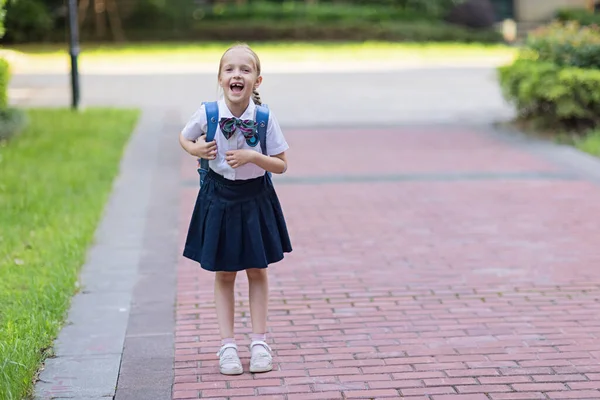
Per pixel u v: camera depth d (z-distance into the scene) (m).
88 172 10.46
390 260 7.44
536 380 5.01
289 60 27.48
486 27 35.84
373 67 25.44
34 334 5.49
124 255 7.51
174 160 11.56
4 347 5.18
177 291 6.61
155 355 5.39
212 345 5.56
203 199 4.93
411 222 8.70
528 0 36.72
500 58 28.20
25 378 4.86
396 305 6.32
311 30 34.09
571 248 7.80
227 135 4.73
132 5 33.38
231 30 33.78
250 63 4.75
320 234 8.26
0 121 12.22
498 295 6.54
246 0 37.81
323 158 11.97
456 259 7.47
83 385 4.95
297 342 5.60
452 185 10.34
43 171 10.41
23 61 26.03
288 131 14.18
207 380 5.02
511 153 12.27
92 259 7.39
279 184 10.39
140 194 9.73
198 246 5.01
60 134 12.95
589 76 12.90
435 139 13.42
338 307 6.27
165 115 15.46
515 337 5.68
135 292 6.58
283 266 7.26
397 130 14.25
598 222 8.70
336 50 30.69
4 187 9.41
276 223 5.04
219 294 5.19
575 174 10.92
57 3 32.78
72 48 15.48
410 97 18.52
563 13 34.59
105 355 5.38
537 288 6.71
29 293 6.25
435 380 5.01
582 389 4.88
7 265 6.94
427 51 30.52
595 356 5.36
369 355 5.38
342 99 18.17
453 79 21.97
